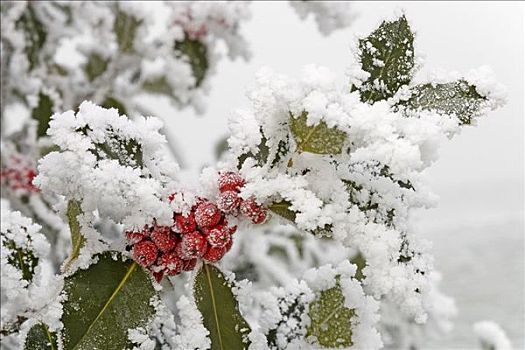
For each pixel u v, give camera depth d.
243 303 0.52
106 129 0.49
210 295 0.51
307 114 0.47
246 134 0.50
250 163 0.50
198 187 0.50
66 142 0.48
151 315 0.50
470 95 0.50
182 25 0.76
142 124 0.50
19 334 0.52
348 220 0.49
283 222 0.50
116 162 0.48
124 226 0.50
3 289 0.51
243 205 0.49
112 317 0.50
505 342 0.83
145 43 0.79
